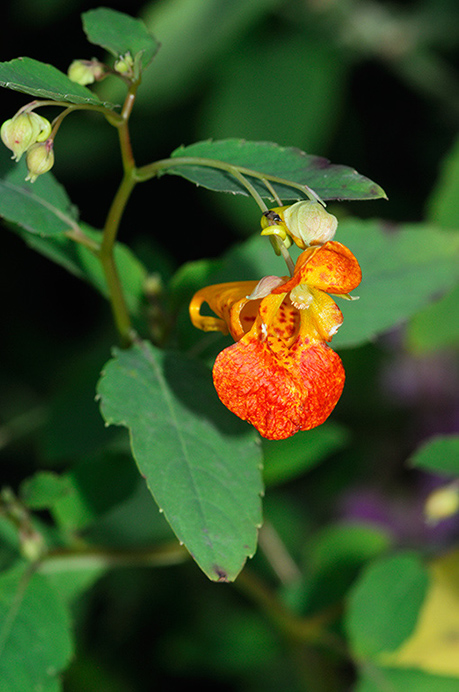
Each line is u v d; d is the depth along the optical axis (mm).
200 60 497
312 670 447
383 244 401
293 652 447
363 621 417
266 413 347
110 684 505
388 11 577
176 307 398
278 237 351
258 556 507
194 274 398
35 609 386
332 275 349
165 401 364
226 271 396
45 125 352
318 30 564
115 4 575
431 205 491
